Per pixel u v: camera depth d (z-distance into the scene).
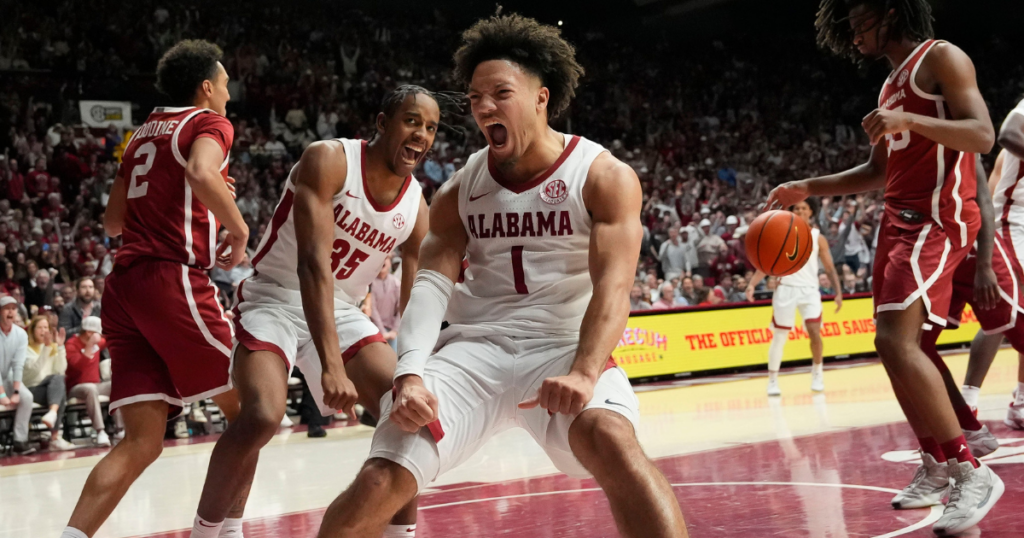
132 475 2.85
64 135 13.38
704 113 20.64
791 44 21.95
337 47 18.19
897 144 3.23
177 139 3.00
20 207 12.34
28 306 9.71
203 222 3.02
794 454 4.66
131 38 15.86
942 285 3.14
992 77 21.70
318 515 3.79
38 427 7.62
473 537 3.17
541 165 2.13
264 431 2.63
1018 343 4.23
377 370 2.85
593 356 1.89
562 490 4.07
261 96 16.27
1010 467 3.89
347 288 3.06
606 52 20.84
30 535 3.80
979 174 3.53
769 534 2.96
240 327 2.88
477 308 2.23
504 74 2.04
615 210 2.04
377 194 2.93
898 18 3.20
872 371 9.88
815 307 8.05
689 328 10.38
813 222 13.61
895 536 2.86
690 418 6.72
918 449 4.53
